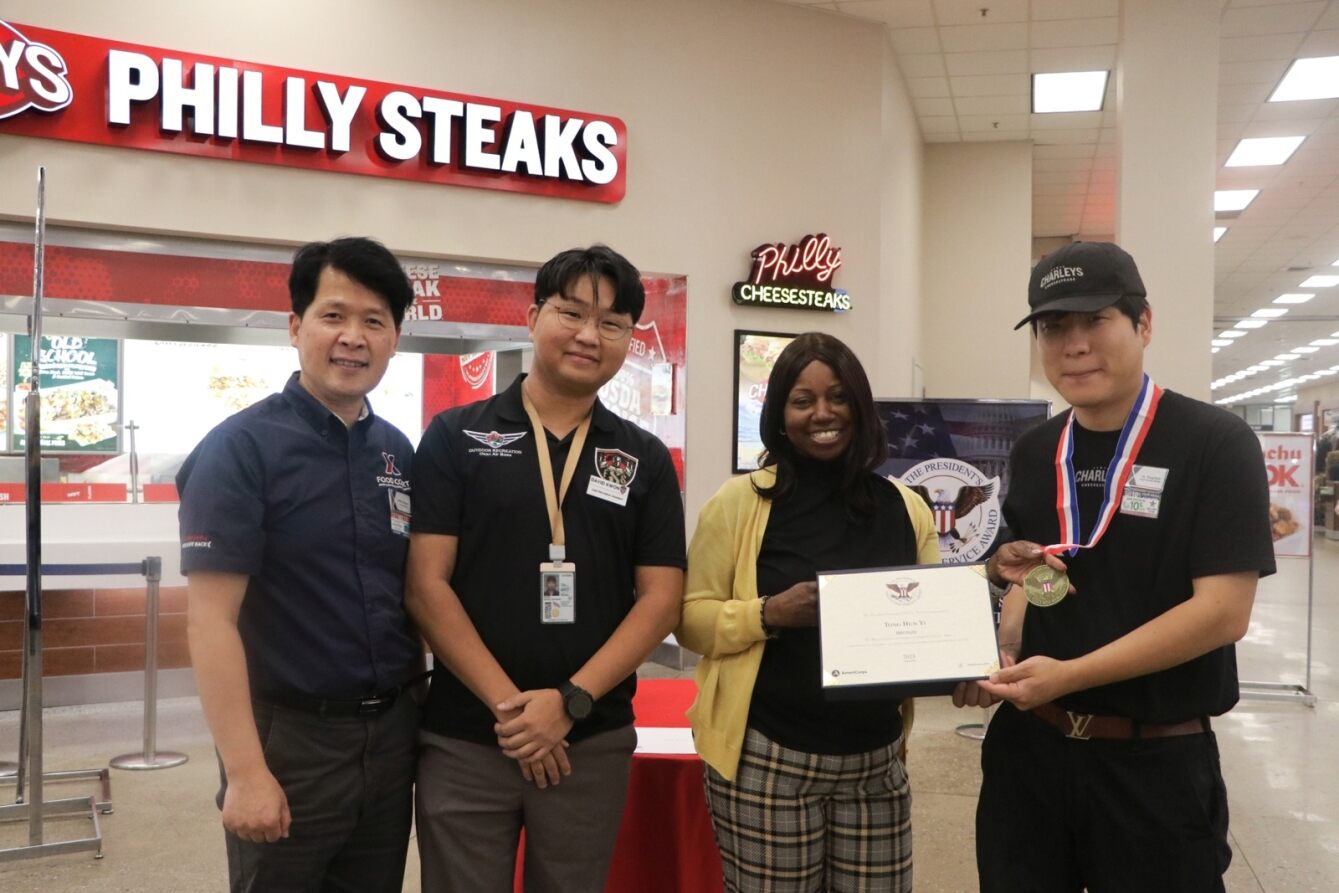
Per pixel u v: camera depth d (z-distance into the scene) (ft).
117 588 17.76
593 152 19.88
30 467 11.09
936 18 22.59
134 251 16.98
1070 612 5.74
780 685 5.99
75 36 16.12
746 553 6.19
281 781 5.57
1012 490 6.38
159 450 23.61
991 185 31.71
